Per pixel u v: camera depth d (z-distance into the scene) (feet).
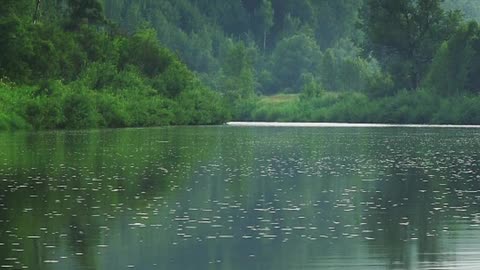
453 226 141.79
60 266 112.37
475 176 219.82
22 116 466.70
